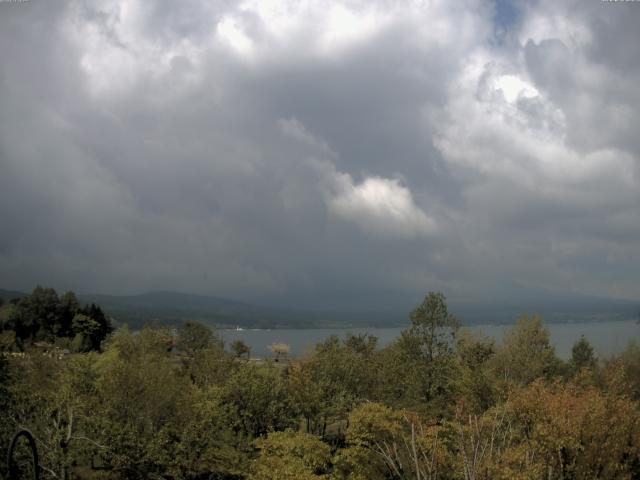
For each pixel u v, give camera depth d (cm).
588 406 2350
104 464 3044
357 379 4259
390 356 4875
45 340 8412
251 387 3750
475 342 4934
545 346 5338
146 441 3008
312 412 3900
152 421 3234
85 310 10988
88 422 2983
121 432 2908
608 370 3606
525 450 2275
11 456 1049
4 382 3241
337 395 3981
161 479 2938
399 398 4122
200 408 3259
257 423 3672
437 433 2628
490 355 4978
